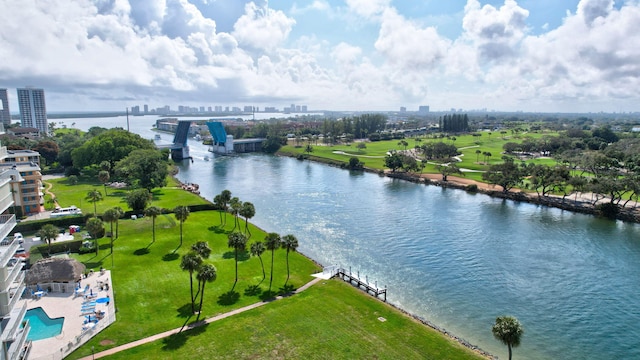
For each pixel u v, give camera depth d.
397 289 81.44
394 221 128.25
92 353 55.31
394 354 56.75
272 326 63.34
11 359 44.66
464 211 142.38
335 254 99.31
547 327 69.12
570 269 92.06
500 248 104.81
